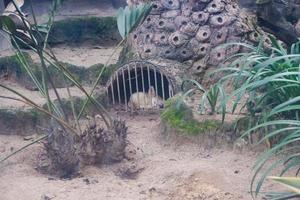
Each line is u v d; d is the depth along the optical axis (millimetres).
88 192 6414
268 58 6898
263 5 8164
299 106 6121
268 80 6344
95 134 6910
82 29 9781
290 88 6617
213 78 8086
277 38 8445
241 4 9906
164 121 7461
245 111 7262
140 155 7129
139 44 8477
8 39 8461
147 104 8188
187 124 7277
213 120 7168
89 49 9672
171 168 6738
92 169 6875
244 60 7004
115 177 6738
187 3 8406
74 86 8562
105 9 10656
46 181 6637
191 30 8289
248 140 6980
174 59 8297
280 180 5039
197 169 6613
